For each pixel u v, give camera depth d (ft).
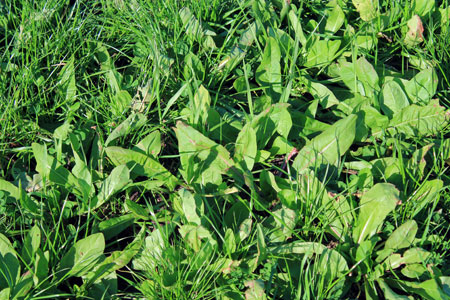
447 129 7.25
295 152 6.86
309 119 7.16
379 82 7.68
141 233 5.97
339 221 6.14
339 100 7.77
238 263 5.83
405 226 5.84
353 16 8.97
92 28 8.43
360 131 7.18
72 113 7.30
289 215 6.06
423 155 6.59
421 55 8.05
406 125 7.24
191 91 7.14
